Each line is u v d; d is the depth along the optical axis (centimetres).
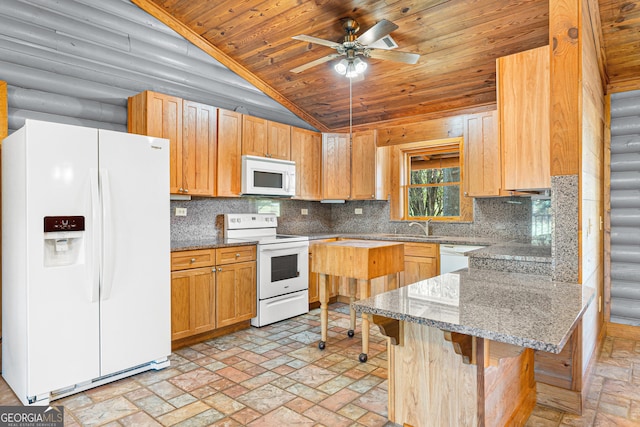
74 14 296
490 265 245
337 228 540
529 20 283
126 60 327
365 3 290
